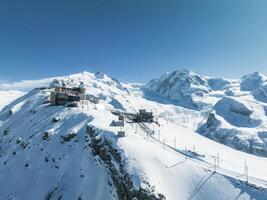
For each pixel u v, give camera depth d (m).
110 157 65.44
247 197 50.81
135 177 56.22
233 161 72.50
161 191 53.00
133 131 81.38
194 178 56.75
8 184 79.25
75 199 62.53
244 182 54.62
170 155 64.19
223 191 53.06
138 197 53.72
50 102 122.88
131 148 63.88
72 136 81.38
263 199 49.75
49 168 75.81
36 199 69.44
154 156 61.59
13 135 106.75
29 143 89.94
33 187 73.25
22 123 114.50
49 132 87.19
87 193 61.97
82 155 72.81
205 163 64.38
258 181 56.53
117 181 59.81
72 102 110.06
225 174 57.94
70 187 66.31
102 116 90.50
